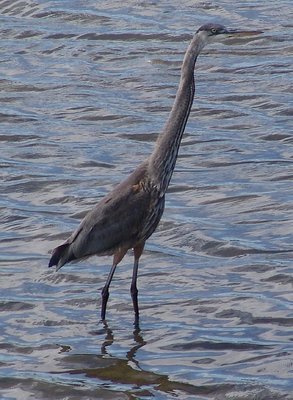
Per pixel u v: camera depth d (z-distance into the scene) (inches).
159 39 1169.4
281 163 753.6
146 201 482.6
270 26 1195.3
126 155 792.3
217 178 724.0
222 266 565.0
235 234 611.2
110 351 470.0
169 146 481.7
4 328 499.5
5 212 664.4
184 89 483.2
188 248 597.0
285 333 479.8
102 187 711.7
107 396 426.0
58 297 535.2
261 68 1039.0
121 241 484.7
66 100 954.7
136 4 1298.0
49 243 611.8
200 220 638.5
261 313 501.4
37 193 706.8
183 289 537.3
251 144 806.5
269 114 889.5
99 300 527.2
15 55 1132.5
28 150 805.9
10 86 1011.3
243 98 937.5
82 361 460.8
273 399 416.8
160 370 448.5
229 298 519.8
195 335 481.7
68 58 1110.4
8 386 441.1
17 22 1283.2
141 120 883.4
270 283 538.3
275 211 649.6
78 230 486.9
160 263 573.3
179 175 733.9
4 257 592.7
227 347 468.1
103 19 1255.5
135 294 495.5
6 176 738.8
